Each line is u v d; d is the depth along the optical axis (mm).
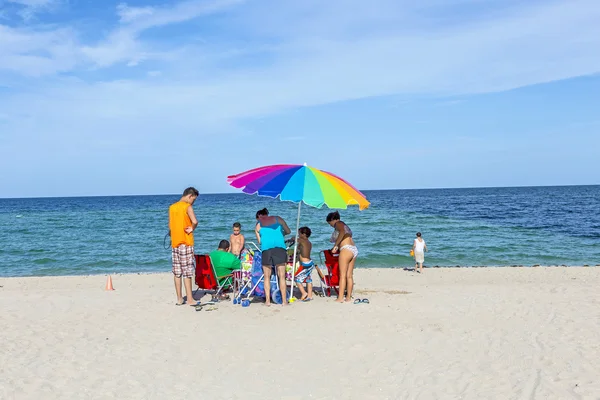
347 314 7969
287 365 5652
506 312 8102
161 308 8703
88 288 12648
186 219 8695
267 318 7754
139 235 29297
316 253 20734
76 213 54625
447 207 62156
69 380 5250
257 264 9078
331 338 6621
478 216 44281
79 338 6824
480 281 13773
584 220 37812
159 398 4805
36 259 20453
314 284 12562
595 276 14477
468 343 6371
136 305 9062
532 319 7590
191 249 8781
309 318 7719
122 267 18688
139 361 5836
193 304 8805
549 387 4898
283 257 8523
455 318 7695
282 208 65188
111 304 9258
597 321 7379
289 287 10594
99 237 28297
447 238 26672
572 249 22328
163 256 21203
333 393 4887
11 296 10383
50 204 94875
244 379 5266
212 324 7441
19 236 29016
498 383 5047
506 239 26094
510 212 49781
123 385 5121
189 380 5250
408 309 8375
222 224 37062
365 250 22078
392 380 5195
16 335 7000
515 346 6215
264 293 9023
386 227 33219
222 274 9234
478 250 22109
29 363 5770
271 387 5047
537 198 86500
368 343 6395
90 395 4867
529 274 15109
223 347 6312
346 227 8984
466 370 5430
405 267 17750
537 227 32688
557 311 8125
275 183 8289
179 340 6648
